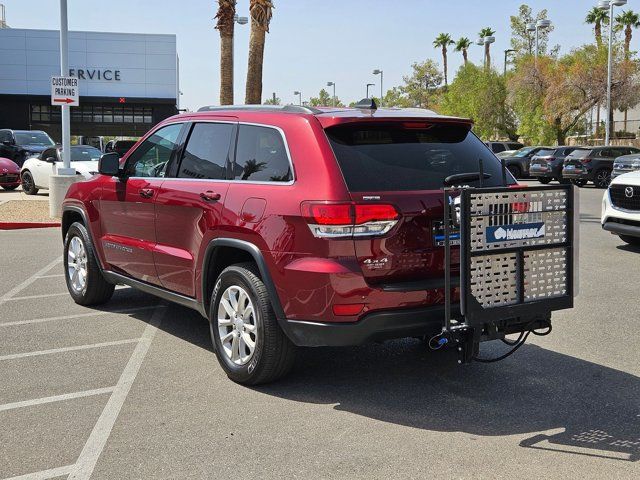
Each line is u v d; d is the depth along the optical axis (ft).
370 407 14.92
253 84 57.36
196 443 13.07
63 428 13.74
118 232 21.18
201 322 21.95
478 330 13.99
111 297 25.31
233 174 16.74
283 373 15.84
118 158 20.27
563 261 14.85
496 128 185.78
